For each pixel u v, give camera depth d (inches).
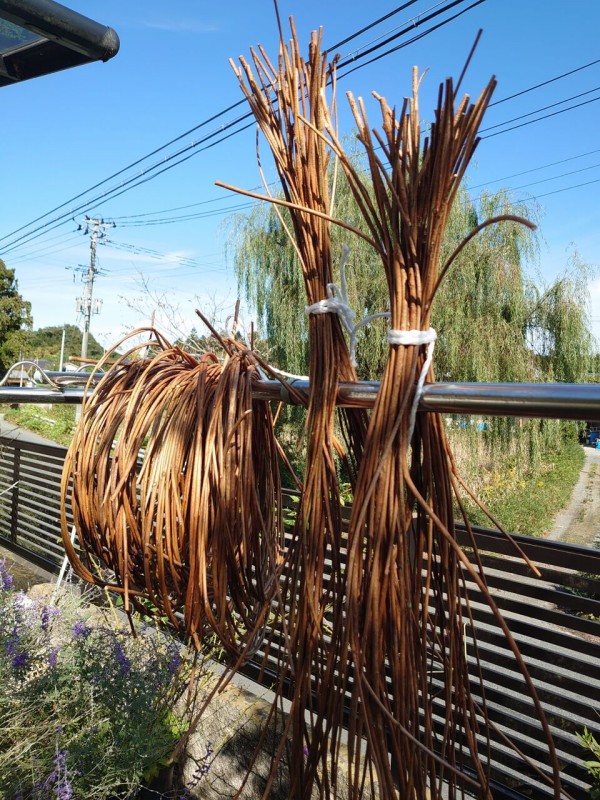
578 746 60.0
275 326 374.6
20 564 142.1
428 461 26.1
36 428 711.1
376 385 26.8
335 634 28.1
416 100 24.4
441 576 27.9
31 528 144.9
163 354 36.0
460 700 27.1
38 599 74.4
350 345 29.0
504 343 341.4
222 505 29.3
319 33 28.4
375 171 24.7
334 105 30.3
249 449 30.7
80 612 71.4
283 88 29.4
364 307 337.7
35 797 47.0
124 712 57.1
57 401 45.8
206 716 69.0
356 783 25.7
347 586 24.0
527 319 357.7
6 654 59.0
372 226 25.6
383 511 24.3
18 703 53.2
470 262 345.4
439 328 345.1
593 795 56.9
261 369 34.0
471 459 356.5
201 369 34.0
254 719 65.2
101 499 32.8
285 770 61.7
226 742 67.2
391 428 24.5
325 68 28.7
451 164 24.0
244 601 32.1
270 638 33.4
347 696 64.5
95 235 1138.0
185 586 32.0
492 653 65.1
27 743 51.2
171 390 33.3
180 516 30.2
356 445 30.5
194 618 30.0
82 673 58.9
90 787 51.5
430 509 23.9
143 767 57.7
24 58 48.1
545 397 21.4
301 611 27.8
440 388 24.0
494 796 59.7
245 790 64.8
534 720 62.6
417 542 26.8
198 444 30.0
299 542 29.5
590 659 119.6
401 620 24.6
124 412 34.0
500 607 64.2
